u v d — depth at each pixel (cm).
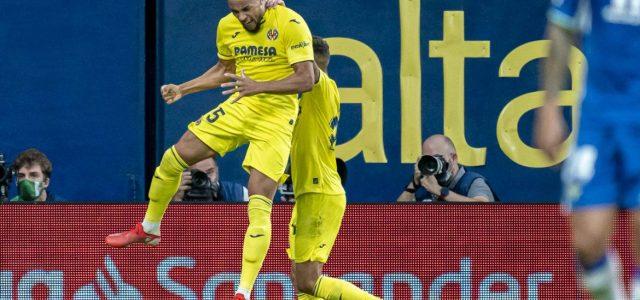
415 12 3388
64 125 3341
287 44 2392
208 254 2555
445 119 3384
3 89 3341
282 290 2609
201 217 2558
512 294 2541
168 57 3378
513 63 3384
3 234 2572
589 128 1584
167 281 2558
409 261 2566
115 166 3338
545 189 3366
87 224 2564
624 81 1584
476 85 3388
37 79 3341
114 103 3344
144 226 2462
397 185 3375
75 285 2562
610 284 1555
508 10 3388
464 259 2550
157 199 2444
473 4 3388
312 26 3388
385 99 3388
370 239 2578
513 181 3375
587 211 1559
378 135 3378
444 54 3388
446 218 2562
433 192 2884
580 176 1566
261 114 2416
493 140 3381
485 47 3388
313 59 2406
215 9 3384
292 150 2559
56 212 2567
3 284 2561
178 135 3378
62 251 2564
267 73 2423
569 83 3344
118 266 2561
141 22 3344
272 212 2616
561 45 1556
